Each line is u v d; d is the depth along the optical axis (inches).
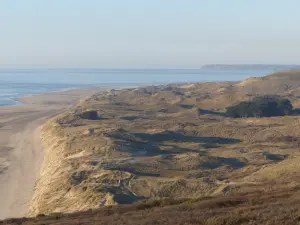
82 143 3444.9
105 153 3117.6
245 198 1205.7
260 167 2472.9
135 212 1232.2
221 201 1172.5
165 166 2731.3
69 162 2876.5
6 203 2409.0
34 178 2938.0
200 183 2080.5
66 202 2142.0
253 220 852.0
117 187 2176.4
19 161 3442.4
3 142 4239.7
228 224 865.5
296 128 4244.6
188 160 2856.8
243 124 4899.1
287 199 1089.4
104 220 1139.3
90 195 2076.8
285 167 2121.1
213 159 2903.5
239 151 3361.2
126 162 2780.5
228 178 2231.8
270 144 3718.0
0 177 2955.2
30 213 2186.3
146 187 2151.8
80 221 1183.6
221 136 4249.5
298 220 813.9
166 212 1127.0
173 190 2071.9
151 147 3464.6
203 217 948.6
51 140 3993.6
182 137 4146.2
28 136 4559.5
